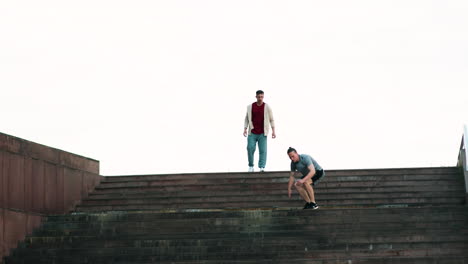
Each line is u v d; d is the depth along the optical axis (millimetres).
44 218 17406
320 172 16844
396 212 15883
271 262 14250
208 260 14562
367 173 19047
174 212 16469
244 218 16031
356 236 15195
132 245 15336
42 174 17938
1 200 16266
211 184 19344
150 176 19781
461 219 15641
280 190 19125
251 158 20500
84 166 19609
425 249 14445
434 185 18594
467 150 17453
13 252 16016
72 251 15406
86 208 19125
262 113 20484
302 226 15711
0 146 16422
